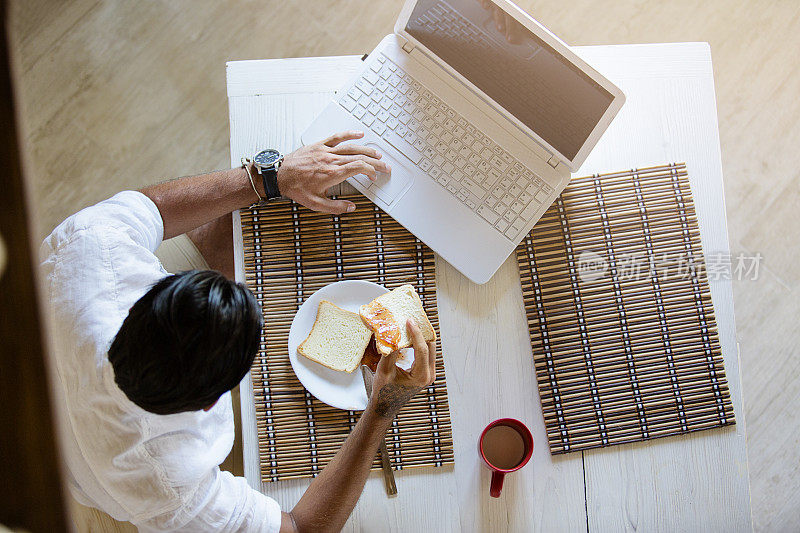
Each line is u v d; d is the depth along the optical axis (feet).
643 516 4.04
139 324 2.73
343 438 4.04
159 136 6.41
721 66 6.48
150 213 3.97
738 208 6.41
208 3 6.55
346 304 4.04
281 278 4.17
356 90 4.26
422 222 4.14
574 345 4.16
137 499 3.40
